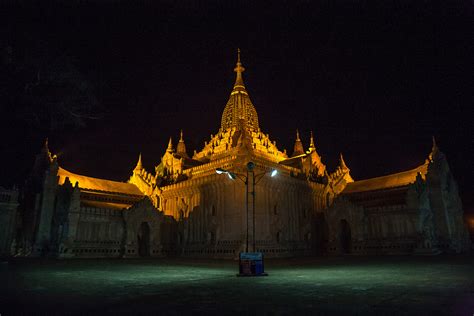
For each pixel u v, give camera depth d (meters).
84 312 11.58
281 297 14.22
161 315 11.07
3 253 46.47
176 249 63.19
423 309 11.51
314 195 69.12
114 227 59.31
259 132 86.50
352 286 17.41
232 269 30.33
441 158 64.56
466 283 18.16
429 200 61.50
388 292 15.27
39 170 64.56
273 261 42.34
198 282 19.95
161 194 70.12
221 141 81.94
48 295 15.18
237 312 11.39
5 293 15.81
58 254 51.88
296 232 61.72
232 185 55.75
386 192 65.69
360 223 60.03
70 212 54.50
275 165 64.00
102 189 67.38
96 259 49.12
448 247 57.91
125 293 15.73
